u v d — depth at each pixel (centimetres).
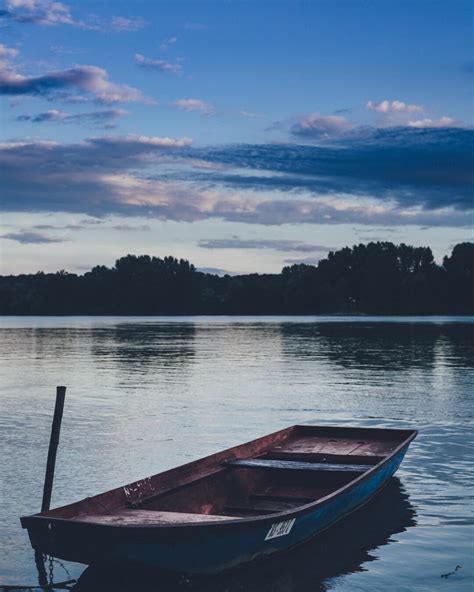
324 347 6188
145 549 987
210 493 1338
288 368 4197
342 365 4397
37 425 2266
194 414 2478
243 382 3453
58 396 1259
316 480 1518
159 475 1252
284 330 10038
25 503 1425
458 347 6072
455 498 1460
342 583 1053
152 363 4603
